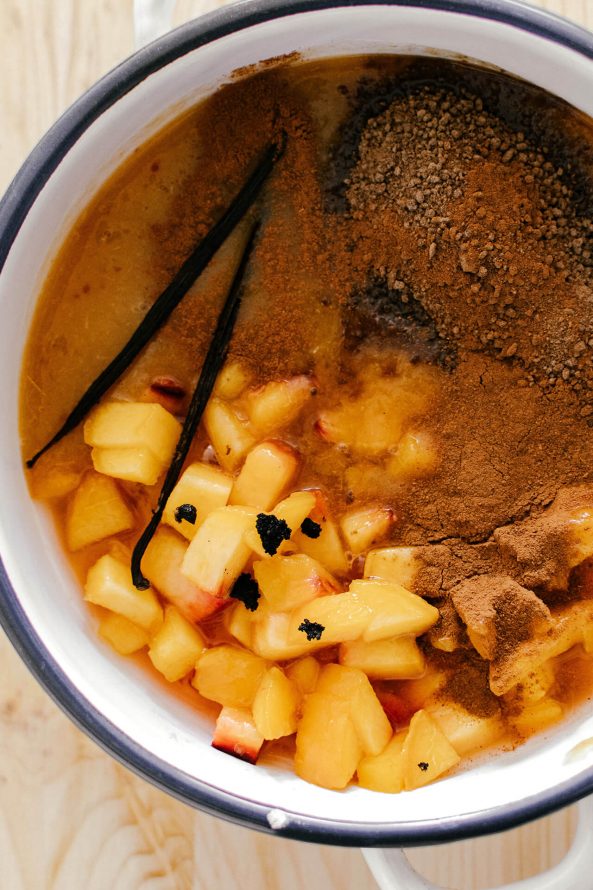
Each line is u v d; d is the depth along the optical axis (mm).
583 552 510
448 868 573
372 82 507
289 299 520
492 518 517
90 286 517
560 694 523
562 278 508
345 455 527
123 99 480
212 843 576
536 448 517
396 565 520
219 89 503
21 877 572
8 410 505
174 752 503
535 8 475
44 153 478
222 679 521
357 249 516
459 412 520
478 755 519
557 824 575
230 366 521
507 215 504
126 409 518
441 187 504
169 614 525
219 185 515
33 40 566
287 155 513
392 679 524
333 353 524
